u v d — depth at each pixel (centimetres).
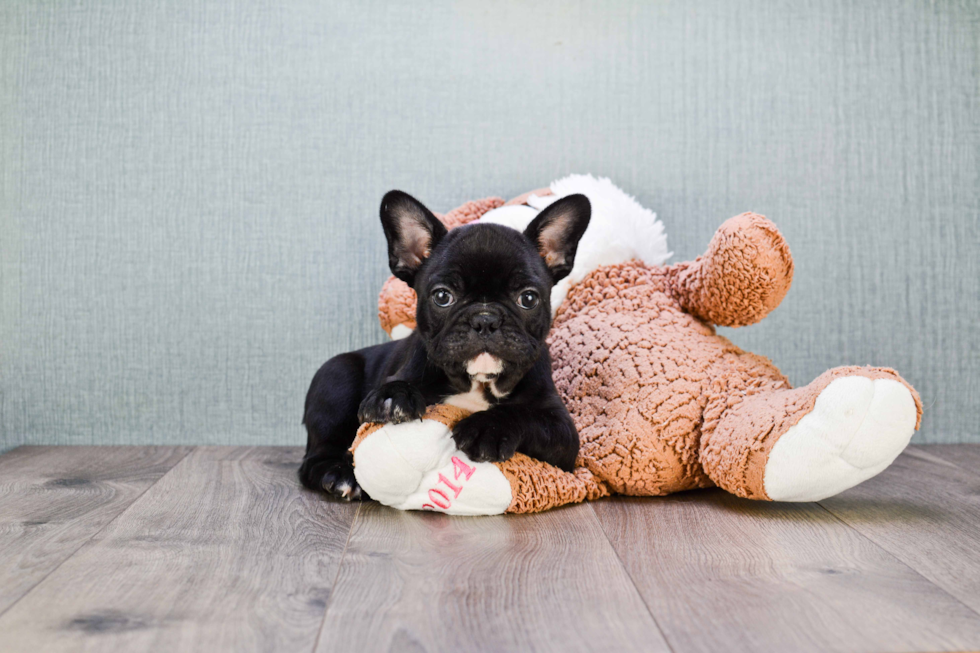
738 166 111
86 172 109
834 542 72
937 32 112
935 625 59
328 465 86
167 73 109
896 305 112
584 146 111
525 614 60
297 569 67
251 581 65
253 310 110
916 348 113
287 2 109
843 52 111
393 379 82
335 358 94
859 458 75
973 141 112
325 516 79
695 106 111
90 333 109
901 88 112
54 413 109
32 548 70
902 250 112
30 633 58
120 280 109
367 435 78
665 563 68
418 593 63
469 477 77
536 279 80
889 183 112
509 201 105
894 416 75
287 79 109
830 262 112
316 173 110
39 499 84
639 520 78
